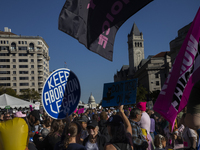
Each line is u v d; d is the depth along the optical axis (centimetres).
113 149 354
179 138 707
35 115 624
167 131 806
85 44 383
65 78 421
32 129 636
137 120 548
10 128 349
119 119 371
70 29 362
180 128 762
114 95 449
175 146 698
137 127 523
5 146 346
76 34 369
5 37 13738
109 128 368
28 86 13888
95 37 400
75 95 427
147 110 1191
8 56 13750
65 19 358
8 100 2644
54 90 409
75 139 392
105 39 412
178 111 353
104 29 410
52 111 404
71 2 364
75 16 366
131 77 17400
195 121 289
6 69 13725
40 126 962
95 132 572
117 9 415
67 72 424
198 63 336
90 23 393
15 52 13738
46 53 15388
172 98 358
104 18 407
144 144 507
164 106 364
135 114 546
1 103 2592
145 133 643
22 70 13862
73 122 404
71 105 422
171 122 355
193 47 342
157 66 11056
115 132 362
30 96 11088
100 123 775
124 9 422
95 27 400
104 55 414
